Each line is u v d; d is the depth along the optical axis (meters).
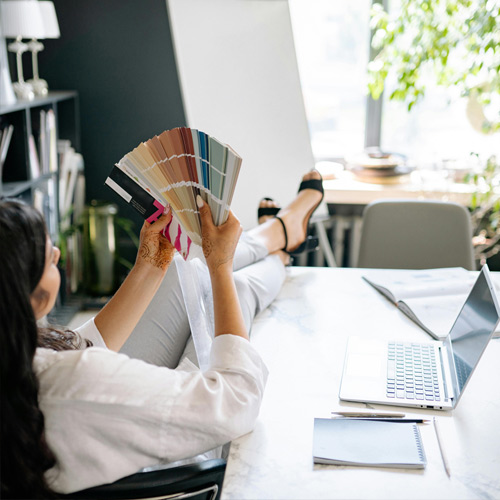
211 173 1.12
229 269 1.19
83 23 3.46
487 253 3.36
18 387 0.88
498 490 1.05
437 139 3.69
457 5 2.71
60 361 0.96
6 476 0.90
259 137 3.23
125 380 0.97
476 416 1.26
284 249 2.15
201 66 3.15
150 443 0.99
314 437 1.17
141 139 3.62
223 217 1.17
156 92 3.54
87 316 3.38
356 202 3.41
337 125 3.78
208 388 1.04
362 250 2.35
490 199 3.17
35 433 0.90
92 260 3.46
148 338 1.64
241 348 1.13
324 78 3.70
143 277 1.27
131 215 3.71
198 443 1.03
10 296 0.86
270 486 1.06
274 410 1.29
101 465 0.97
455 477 1.08
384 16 2.98
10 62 3.46
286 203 3.31
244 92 3.18
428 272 2.07
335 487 1.05
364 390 1.34
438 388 1.34
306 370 1.45
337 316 1.76
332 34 3.62
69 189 3.37
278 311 1.80
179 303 1.67
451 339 1.49
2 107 2.61
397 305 1.82
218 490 1.08
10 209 0.89
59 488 0.97
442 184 3.40
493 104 3.10
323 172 3.61
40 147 3.04
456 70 2.94
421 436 1.19
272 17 3.09
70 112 3.45
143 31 3.45
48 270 0.96
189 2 3.09
